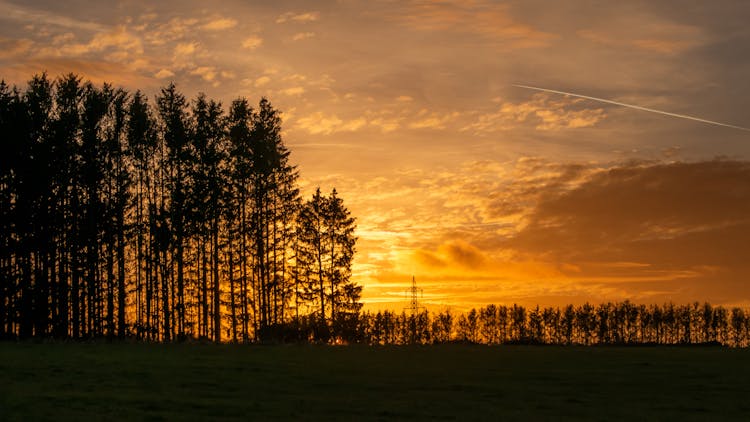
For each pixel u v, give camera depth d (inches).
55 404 949.8
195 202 2603.3
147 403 978.1
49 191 2401.6
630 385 1254.3
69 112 2500.0
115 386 1122.7
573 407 1027.3
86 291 2541.8
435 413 962.1
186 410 943.0
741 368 1523.1
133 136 2603.3
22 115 2369.6
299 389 1158.3
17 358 1462.8
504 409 1003.3
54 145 2402.8
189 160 2650.1
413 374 1370.6
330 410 970.7
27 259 2412.6
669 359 1729.8
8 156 2340.1
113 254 2571.4
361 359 1644.9
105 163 2561.5
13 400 969.5
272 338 2409.0
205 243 2664.9
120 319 2544.3
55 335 2429.9
